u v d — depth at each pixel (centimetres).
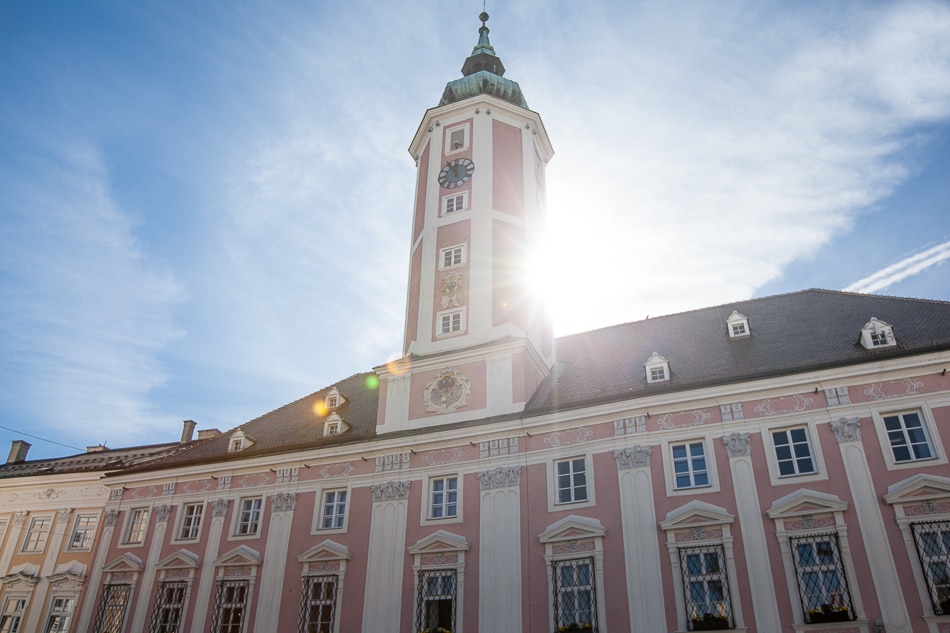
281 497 3403
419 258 3938
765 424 2672
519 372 3247
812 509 2447
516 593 2738
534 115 4278
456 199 3966
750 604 2394
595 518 2742
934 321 2795
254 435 3938
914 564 2270
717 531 2542
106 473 3988
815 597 2345
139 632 3303
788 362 2870
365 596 2986
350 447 3362
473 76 4400
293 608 3089
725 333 3350
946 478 2345
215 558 3362
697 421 2773
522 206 3962
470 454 3117
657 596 2514
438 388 3381
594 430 2930
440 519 3027
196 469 3669
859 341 2836
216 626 3177
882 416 2548
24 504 4094
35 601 3691
